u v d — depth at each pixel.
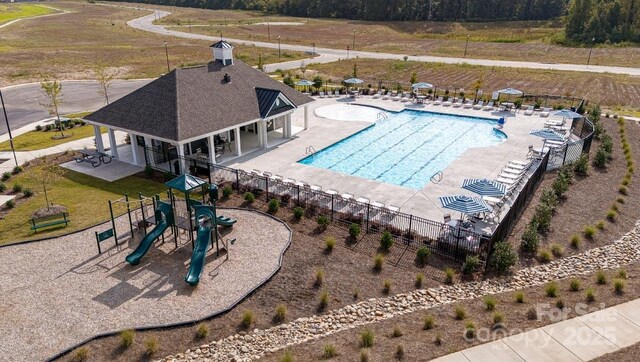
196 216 20.38
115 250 20.80
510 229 22.66
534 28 129.50
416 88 49.41
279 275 18.81
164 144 31.72
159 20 162.75
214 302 17.05
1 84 62.41
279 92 34.62
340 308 16.69
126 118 31.05
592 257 20.36
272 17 173.25
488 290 17.88
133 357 14.41
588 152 33.91
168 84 31.97
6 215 24.66
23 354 14.57
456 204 20.95
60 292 17.75
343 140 37.72
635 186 28.31
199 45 105.19
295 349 14.46
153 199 22.03
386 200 25.97
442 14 150.75
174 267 19.47
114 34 125.50
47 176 27.81
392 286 18.05
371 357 13.41
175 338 15.24
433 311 16.30
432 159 33.81
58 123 42.22
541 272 19.17
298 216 23.67
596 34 105.12
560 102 50.53
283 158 32.97
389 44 105.94
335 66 76.31
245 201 25.83
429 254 20.06
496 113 45.31
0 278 18.69
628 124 41.84
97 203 26.00
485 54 89.75
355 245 21.20
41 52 91.31
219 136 34.94
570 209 25.02
